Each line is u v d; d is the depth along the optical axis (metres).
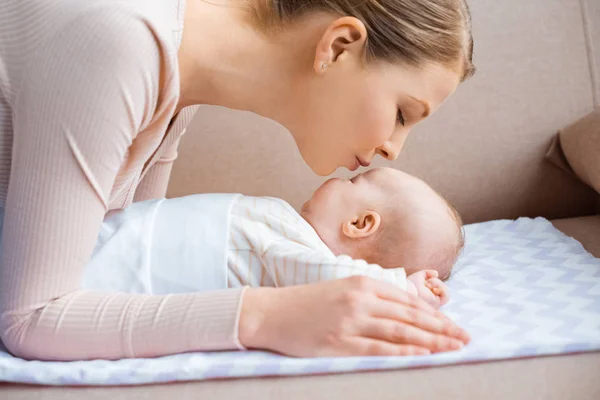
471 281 1.24
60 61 0.83
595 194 1.70
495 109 1.64
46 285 0.89
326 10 0.98
